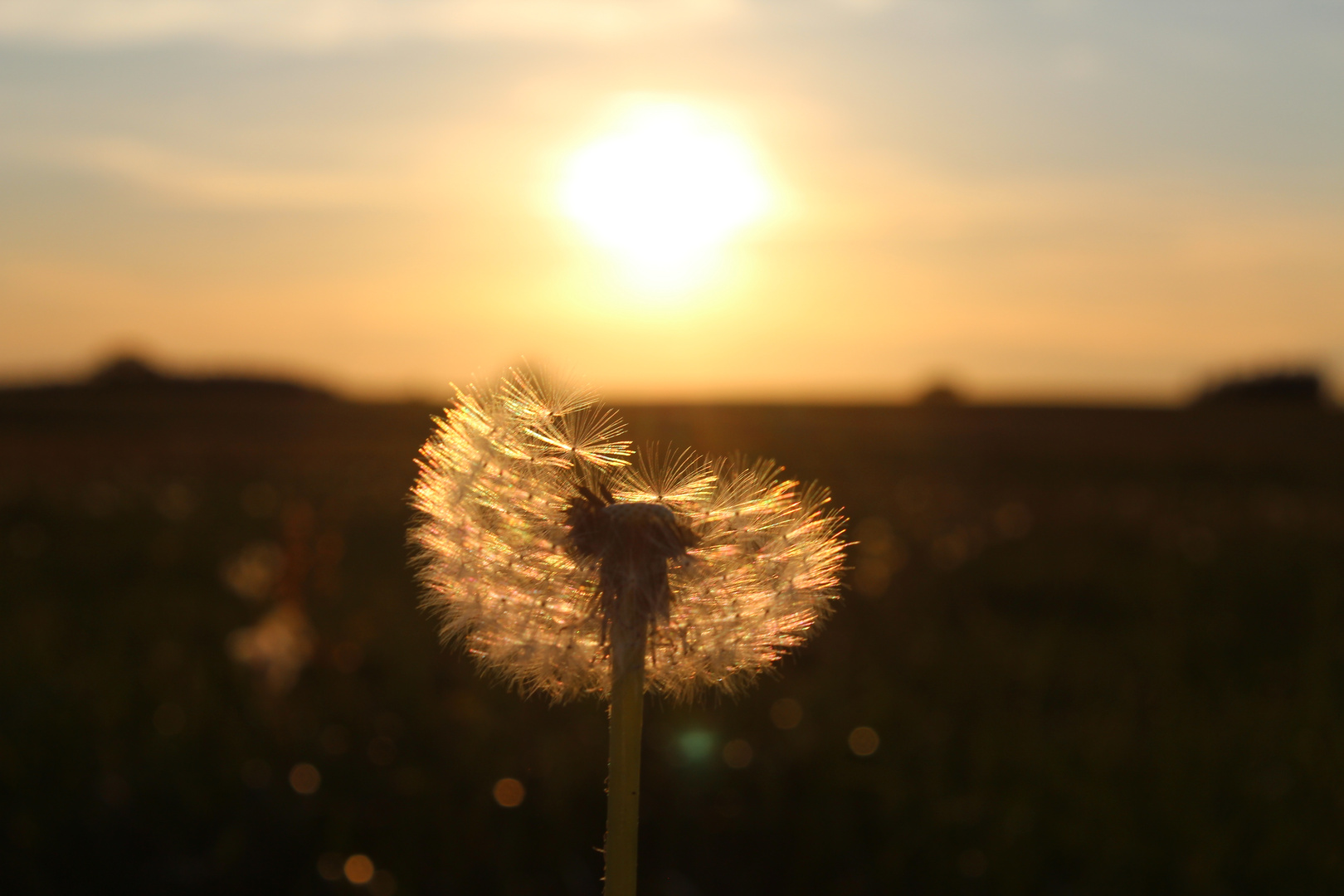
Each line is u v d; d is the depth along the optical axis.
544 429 1.43
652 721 6.50
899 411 69.88
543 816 5.27
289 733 6.24
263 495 20.36
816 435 42.19
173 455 32.56
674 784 5.63
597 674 1.32
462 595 1.36
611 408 1.45
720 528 1.41
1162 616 10.34
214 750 5.90
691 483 1.44
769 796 5.45
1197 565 13.26
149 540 14.29
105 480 23.69
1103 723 6.77
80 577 11.55
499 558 1.36
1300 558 13.72
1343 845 5.05
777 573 1.38
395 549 13.45
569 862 4.93
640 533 1.30
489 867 4.85
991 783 5.79
